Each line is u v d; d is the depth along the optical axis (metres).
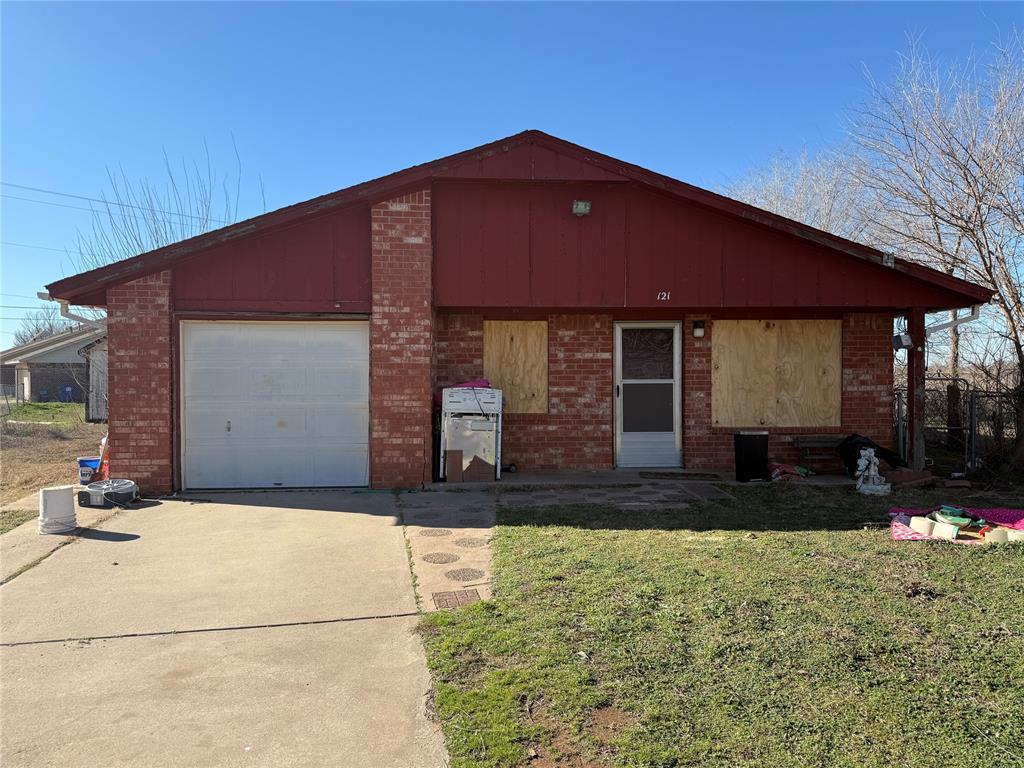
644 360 11.30
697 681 3.73
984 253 12.65
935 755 3.00
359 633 4.60
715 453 11.16
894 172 14.42
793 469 10.41
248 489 9.59
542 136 9.59
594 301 9.94
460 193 9.78
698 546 6.40
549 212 9.89
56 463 13.00
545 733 3.26
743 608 4.75
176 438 9.38
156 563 6.18
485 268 9.79
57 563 6.18
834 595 4.99
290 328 9.72
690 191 9.80
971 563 5.76
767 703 3.47
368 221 9.62
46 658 4.24
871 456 9.30
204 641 4.49
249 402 9.66
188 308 9.34
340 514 8.04
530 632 4.43
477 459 9.93
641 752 3.07
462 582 5.57
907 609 4.70
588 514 7.84
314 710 3.59
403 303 9.56
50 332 49.31
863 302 10.23
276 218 9.22
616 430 11.23
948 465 12.10
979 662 3.88
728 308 11.02
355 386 9.81
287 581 5.67
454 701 3.59
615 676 3.80
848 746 3.08
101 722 3.48
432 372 10.04
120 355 9.18
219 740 3.31
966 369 16.48
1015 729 3.19
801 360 11.23
